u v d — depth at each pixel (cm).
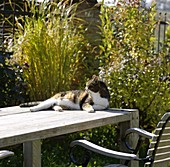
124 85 483
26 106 357
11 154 216
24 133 240
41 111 333
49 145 473
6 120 284
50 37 483
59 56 485
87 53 554
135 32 519
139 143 323
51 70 482
